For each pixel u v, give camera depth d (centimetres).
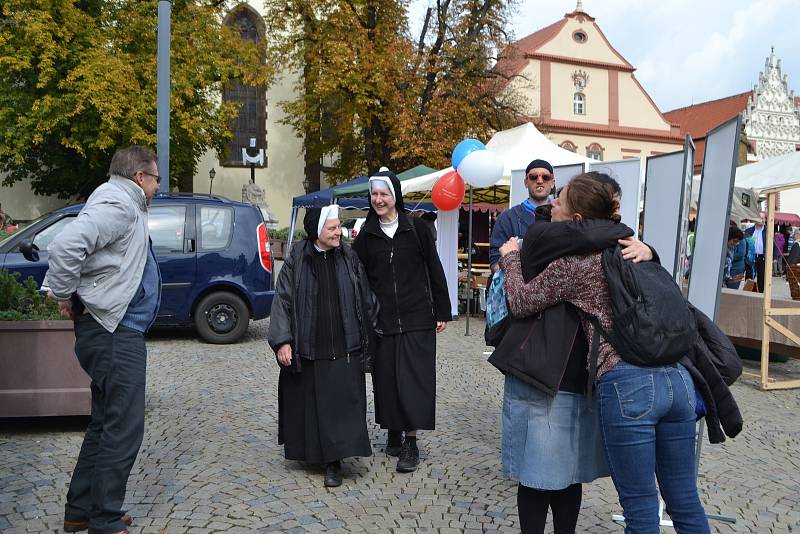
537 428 278
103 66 2373
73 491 343
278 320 418
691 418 252
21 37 2406
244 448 482
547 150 1182
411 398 435
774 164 1401
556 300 266
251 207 938
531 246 275
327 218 423
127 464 332
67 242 308
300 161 3484
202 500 386
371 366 432
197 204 912
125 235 330
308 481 421
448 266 931
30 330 504
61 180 2889
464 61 2692
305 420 416
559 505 303
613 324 249
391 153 2805
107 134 2464
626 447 245
